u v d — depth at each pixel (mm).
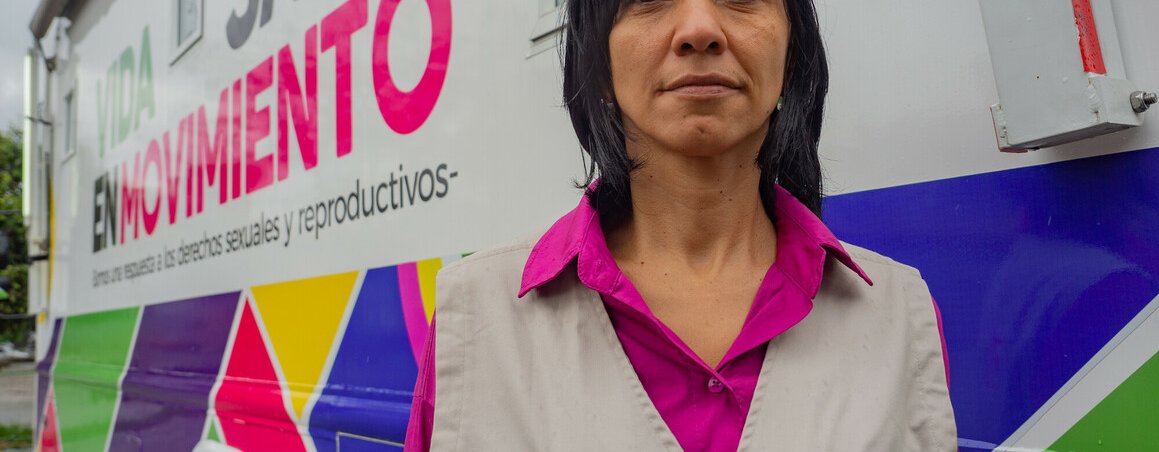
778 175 1061
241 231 2518
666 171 949
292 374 2213
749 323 887
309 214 2195
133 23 3588
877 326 934
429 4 1865
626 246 1022
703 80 875
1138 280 964
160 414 2965
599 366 888
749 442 845
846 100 1239
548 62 1556
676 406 870
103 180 3859
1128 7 995
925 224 1146
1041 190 1044
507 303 957
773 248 1019
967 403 1108
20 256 5168
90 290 3932
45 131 4941
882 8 1205
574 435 850
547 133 1552
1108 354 986
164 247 3084
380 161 1959
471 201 1707
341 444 1977
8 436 10750
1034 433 1046
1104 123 931
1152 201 956
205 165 2791
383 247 1927
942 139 1134
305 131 2234
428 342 1025
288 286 2264
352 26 2088
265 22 2463
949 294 1123
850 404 870
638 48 903
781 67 934
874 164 1203
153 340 3141
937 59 1143
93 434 3627
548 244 973
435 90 1822
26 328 30766
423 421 1002
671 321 924
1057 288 1027
